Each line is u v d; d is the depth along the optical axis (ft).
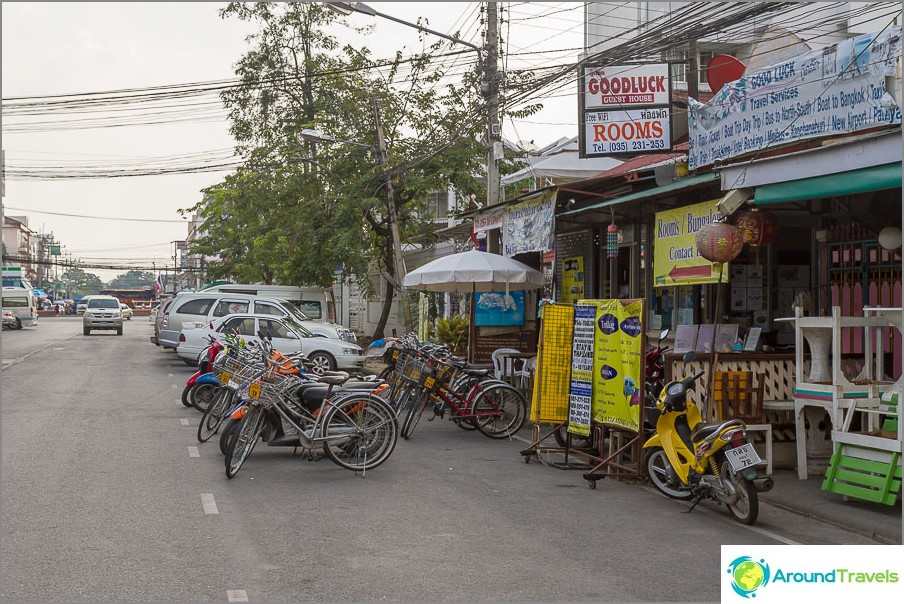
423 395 44.29
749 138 34.40
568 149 70.85
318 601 19.02
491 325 67.51
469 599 19.26
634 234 56.13
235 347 36.11
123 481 31.68
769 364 35.96
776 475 34.53
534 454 38.11
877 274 37.42
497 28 61.16
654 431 33.78
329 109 98.07
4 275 272.92
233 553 22.68
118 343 122.31
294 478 33.17
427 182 85.87
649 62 46.29
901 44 27.27
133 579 20.38
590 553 23.27
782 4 41.45
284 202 106.11
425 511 27.99
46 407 52.08
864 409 30.40
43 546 23.03
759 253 45.88
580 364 36.35
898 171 27.68
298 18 121.19
